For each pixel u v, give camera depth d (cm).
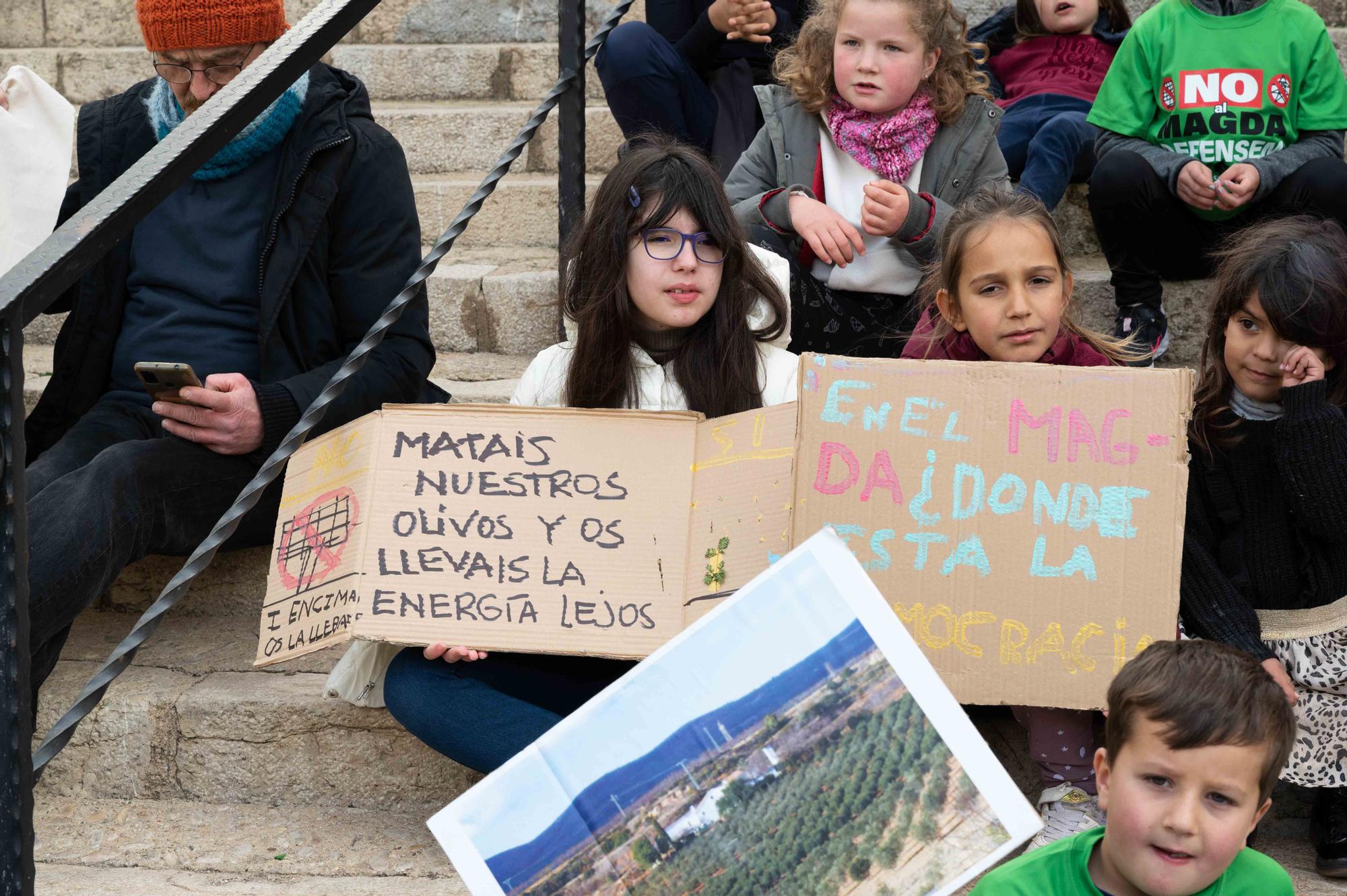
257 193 270
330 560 198
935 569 182
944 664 182
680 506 194
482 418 201
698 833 128
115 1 423
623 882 128
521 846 129
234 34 258
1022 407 183
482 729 200
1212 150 307
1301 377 200
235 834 221
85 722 235
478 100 411
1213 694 125
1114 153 297
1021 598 181
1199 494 212
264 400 247
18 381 155
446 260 351
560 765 131
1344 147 315
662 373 223
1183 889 128
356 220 267
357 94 275
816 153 285
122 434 260
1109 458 181
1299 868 208
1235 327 206
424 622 190
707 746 130
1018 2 359
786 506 190
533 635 189
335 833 221
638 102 324
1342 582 203
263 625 201
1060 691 180
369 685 222
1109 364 227
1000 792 126
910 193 261
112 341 273
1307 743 204
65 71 407
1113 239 299
